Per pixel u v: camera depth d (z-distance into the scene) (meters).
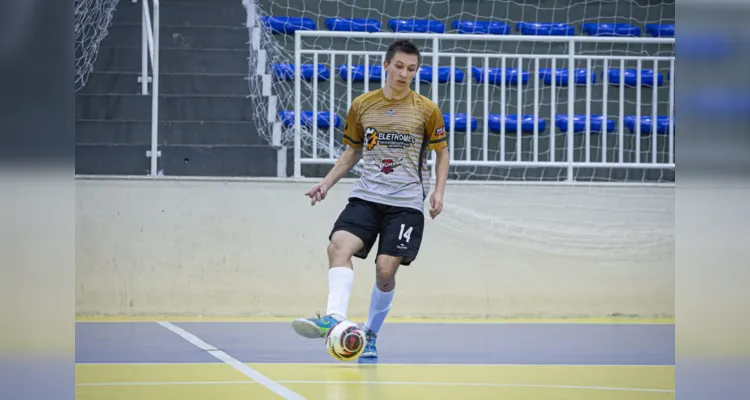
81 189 12.62
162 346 9.11
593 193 13.45
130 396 5.65
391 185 7.91
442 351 8.95
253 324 11.70
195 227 12.77
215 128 14.62
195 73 15.48
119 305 12.66
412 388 6.16
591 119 16.44
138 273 12.69
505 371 7.32
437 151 8.23
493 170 15.93
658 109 17.72
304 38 17.22
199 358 8.10
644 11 18.58
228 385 6.24
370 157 7.99
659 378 6.94
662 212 13.56
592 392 6.06
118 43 15.77
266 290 12.84
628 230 13.50
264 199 12.88
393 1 18.14
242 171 14.32
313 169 15.18
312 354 8.52
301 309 12.85
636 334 10.95
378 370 7.30
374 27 17.33
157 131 13.64
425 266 13.15
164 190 12.73
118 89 15.23
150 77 15.30
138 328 11.01
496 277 13.25
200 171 14.32
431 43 17.48
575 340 10.19
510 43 17.78
